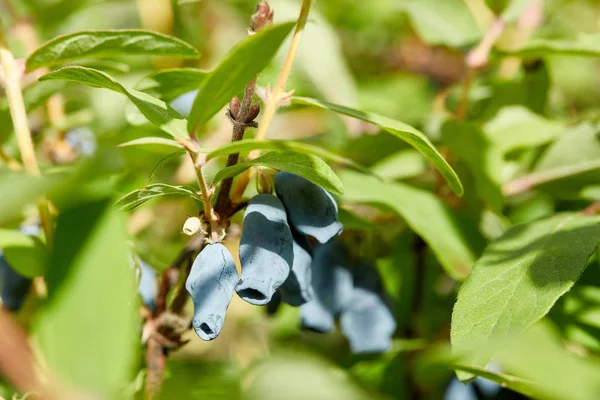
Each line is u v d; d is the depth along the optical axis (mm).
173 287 358
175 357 420
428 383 394
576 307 388
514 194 442
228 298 314
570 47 406
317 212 327
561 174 427
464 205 428
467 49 480
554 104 525
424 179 448
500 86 466
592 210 400
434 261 438
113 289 278
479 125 427
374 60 675
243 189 333
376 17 671
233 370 393
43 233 358
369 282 378
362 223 377
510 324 320
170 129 316
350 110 334
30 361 287
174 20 522
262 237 318
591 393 276
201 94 307
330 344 428
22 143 346
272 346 430
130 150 404
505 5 427
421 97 625
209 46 534
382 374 404
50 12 452
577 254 335
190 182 418
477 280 335
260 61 304
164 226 447
